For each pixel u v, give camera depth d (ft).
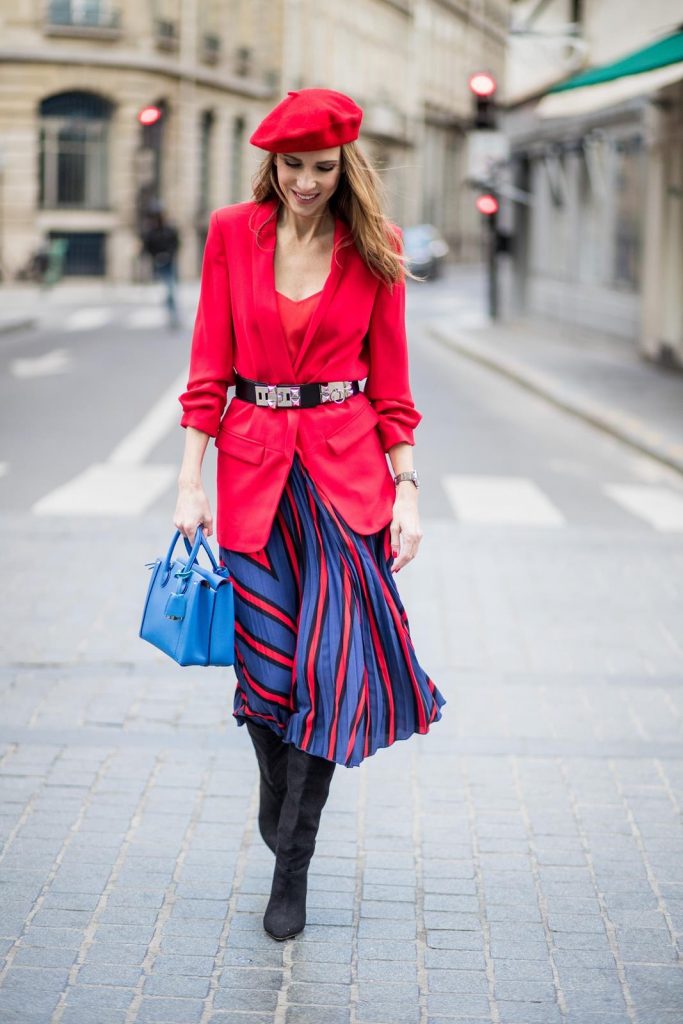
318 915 13.33
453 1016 11.57
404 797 16.35
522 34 70.90
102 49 135.54
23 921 13.05
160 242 88.17
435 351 82.28
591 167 78.13
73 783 16.51
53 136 135.74
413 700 12.41
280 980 12.12
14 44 132.67
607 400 54.54
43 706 19.30
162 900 13.56
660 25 52.80
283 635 12.19
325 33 201.05
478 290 154.40
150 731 18.38
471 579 27.12
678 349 65.62
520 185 99.25
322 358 12.10
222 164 160.25
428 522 32.58
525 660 21.94
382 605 12.24
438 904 13.64
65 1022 11.31
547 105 64.39
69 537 30.12
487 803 16.21
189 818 15.56
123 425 47.93
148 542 29.71
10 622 23.52
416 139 251.19
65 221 136.46
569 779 16.99
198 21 152.46
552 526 32.42
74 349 75.10
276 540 12.27
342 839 15.12
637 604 25.48
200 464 12.44
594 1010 11.71
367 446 12.41
